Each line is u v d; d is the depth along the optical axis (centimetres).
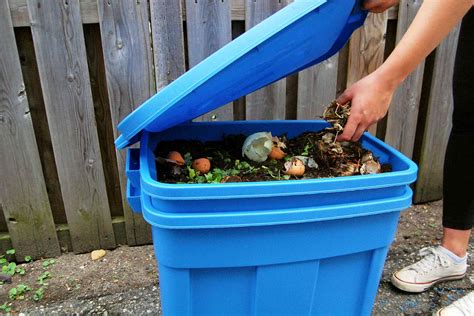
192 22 142
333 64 160
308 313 99
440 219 183
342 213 86
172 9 138
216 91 84
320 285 98
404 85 171
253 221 82
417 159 191
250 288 93
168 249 85
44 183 153
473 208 131
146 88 146
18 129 143
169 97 80
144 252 165
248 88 97
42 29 132
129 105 146
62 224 164
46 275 152
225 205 81
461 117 120
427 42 85
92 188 156
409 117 178
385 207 89
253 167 109
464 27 113
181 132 128
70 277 151
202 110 94
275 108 160
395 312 134
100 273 154
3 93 137
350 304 103
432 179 191
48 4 130
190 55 145
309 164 107
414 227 178
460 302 126
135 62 142
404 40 87
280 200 83
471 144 121
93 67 146
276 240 87
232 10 145
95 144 150
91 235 163
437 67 171
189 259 86
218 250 86
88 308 137
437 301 138
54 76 138
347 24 103
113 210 167
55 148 147
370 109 91
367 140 120
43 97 142
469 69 113
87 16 135
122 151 153
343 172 104
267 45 77
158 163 107
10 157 145
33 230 157
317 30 84
